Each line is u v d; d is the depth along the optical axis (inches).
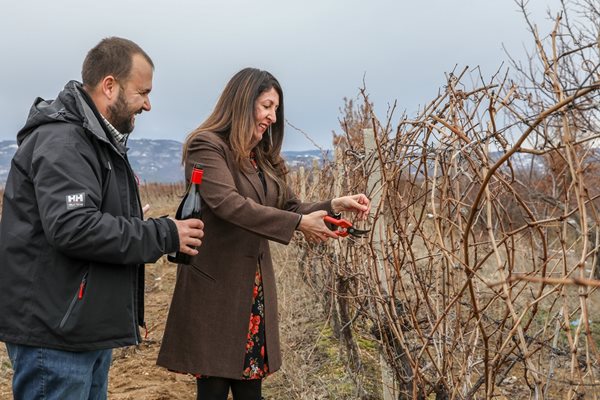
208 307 101.9
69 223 75.9
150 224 83.0
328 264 164.1
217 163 100.0
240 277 102.9
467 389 95.0
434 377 113.0
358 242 132.6
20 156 80.8
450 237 95.7
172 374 186.9
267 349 106.1
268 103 103.3
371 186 125.3
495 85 85.4
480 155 80.8
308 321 215.0
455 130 79.6
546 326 89.3
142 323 92.4
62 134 79.4
